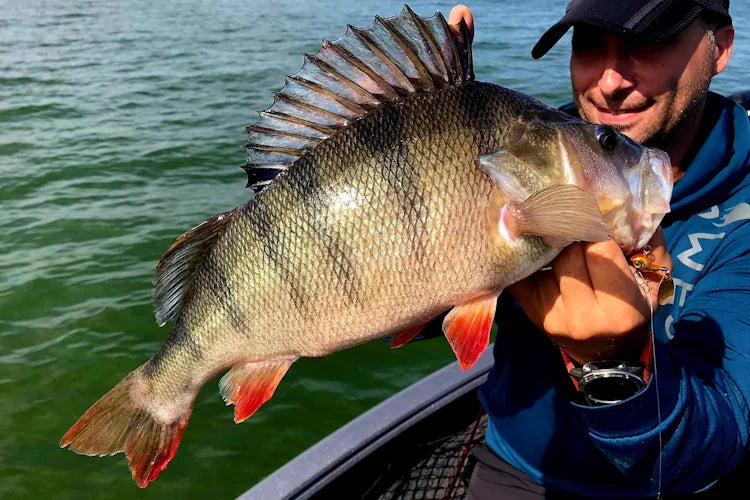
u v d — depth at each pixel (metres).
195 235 0.61
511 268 0.52
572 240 0.48
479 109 0.54
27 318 1.81
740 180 0.65
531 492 0.73
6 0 9.52
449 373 0.99
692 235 0.64
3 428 1.42
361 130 0.55
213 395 1.52
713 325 0.55
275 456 1.35
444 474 0.89
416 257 0.53
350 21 7.57
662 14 0.61
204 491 1.27
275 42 6.14
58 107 3.90
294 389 1.52
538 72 4.58
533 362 0.71
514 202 0.53
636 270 0.52
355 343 0.56
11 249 2.18
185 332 0.63
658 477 0.52
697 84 0.65
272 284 0.57
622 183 0.54
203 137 3.31
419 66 0.56
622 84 0.65
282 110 0.59
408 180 0.53
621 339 0.47
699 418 0.48
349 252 0.54
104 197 2.60
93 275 2.02
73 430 0.68
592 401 0.50
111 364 1.62
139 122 3.59
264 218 0.57
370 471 0.87
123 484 1.28
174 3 9.75
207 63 5.13
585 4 0.65
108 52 5.64
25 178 2.79
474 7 8.55
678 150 0.69
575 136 0.54
